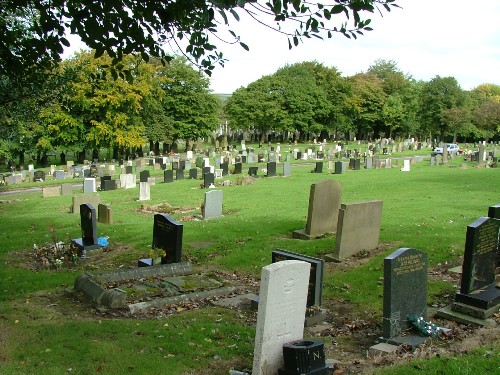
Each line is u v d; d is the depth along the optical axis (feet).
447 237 52.37
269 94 297.12
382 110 307.78
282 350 24.25
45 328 30.25
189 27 27.04
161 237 47.62
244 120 297.53
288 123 292.40
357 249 49.08
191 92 243.60
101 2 24.22
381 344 27.27
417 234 54.85
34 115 46.50
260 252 51.85
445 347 26.03
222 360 26.13
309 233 57.00
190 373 24.50
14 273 47.57
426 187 95.81
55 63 32.86
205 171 126.82
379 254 48.01
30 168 163.94
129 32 25.32
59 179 146.82
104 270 48.37
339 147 223.30
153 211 81.46
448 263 43.83
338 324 32.50
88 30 24.38
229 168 152.97
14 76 31.19
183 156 216.95
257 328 23.75
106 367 24.53
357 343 28.76
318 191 56.65
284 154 212.64
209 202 71.82
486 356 23.71
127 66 188.24
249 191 99.14
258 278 44.65
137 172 154.40
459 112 283.18
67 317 33.40
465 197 81.10
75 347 27.04
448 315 31.37
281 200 85.81
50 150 204.85
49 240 62.85
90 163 193.16
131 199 96.07
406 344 26.76
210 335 29.50
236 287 41.29
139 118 218.59
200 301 37.60
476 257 31.99
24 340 28.17
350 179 115.65
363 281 40.45
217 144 283.38
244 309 35.76
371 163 146.20
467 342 26.18
